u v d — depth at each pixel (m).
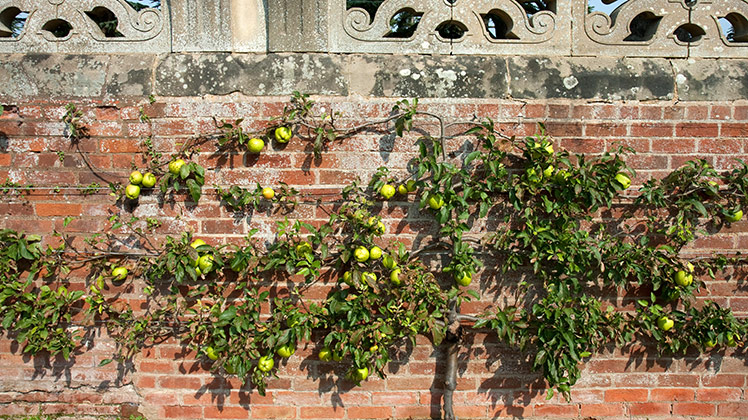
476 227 2.98
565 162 2.78
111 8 2.89
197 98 2.87
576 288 2.88
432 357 3.06
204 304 2.98
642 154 2.94
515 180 2.86
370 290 2.89
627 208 2.97
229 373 3.02
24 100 2.88
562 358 2.84
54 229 2.96
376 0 5.30
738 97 2.93
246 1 2.89
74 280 2.99
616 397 3.08
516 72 2.90
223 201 2.93
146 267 2.92
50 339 2.95
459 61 2.92
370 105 2.88
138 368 3.03
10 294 2.89
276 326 2.88
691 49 2.96
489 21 4.69
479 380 3.07
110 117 2.88
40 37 2.90
